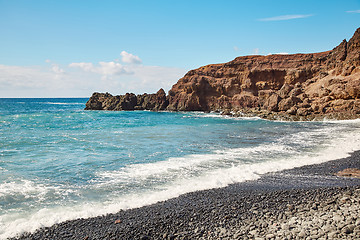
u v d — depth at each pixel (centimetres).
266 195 1167
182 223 926
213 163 1825
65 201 1170
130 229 892
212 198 1162
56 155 2067
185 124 4522
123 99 8738
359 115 4431
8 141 2625
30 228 916
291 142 2645
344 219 834
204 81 7700
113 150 2275
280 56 7594
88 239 838
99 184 1398
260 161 1873
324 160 1873
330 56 6781
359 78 4822
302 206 1002
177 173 1588
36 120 4969
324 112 4941
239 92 7331
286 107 5556
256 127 4038
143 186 1362
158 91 8556
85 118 5644
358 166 1691
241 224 892
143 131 3562
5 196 1220
